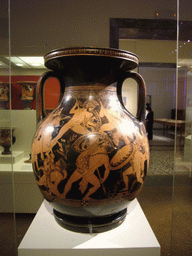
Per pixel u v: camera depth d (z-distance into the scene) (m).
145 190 2.51
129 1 1.52
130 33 1.67
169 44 2.47
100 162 0.71
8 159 1.32
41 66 1.73
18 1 1.45
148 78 5.87
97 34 1.51
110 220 0.89
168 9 1.55
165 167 3.22
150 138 4.05
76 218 0.88
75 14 1.48
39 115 0.91
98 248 0.83
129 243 0.85
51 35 1.49
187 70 1.27
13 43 1.48
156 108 6.08
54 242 0.86
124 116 0.84
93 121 0.76
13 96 1.86
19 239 1.56
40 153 0.78
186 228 1.18
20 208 1.85
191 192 1.23
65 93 0.87
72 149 0.72
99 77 0.82
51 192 0.78
